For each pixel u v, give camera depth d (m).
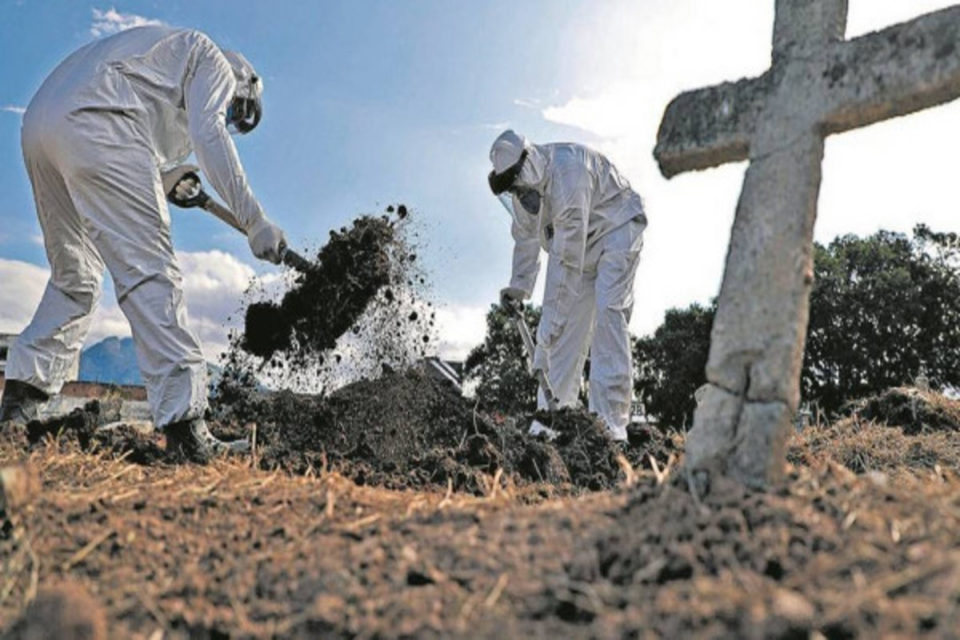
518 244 7.76
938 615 1.91
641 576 2.31
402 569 2.49
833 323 26.00
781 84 3.17
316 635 2.24
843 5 3.20
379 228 6.16
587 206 7.34
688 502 2.69
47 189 5.55
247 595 2.49
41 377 5.87
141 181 5.18
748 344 2.89
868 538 2.36
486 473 5.11
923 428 7.93
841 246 27.33
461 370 8.20
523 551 2.52
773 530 2.44
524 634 2.11
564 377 7.71
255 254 5.47
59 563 2.78
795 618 1.92
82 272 5.91
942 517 2.48
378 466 5.20
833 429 7.99
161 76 5.42
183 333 5.13
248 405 6.45
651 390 26.72
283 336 6.25
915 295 25.58
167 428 5.05
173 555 2.84
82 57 5.41
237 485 3.61
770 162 3.09
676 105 3.43
